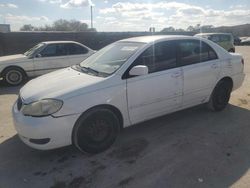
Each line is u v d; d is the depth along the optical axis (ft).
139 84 13.26
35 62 31.78
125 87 12.83
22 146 13.79
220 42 60.75
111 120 12.83
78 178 10.92
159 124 16.05
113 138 13.08
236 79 18.26
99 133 12.57
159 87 14.03
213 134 14.60
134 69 12.66
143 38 15.38
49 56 32.58
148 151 12.85
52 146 11.55
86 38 61.62
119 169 11.43
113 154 12.67
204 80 16.19
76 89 11.80
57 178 10.96
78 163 12.01
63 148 13.37
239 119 16.72
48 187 10.43
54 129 11.32
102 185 10.41
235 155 12.32
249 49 91.25
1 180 10.94
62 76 13.80
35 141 11.48
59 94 11.54
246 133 14.67
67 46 33.71
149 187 10.18
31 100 11.74
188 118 16.90
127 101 13.02
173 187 10.12
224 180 10.49
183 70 15.02
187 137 14.26
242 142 13.61
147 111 13.96
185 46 15.40
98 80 12.42
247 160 11.87
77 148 12.85
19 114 11.93
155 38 14.87
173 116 17.28
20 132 11.79
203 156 12.26
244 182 10.36
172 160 12.00
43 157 12.62
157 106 14.29
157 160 12.03
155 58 14.10
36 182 10.76
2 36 50.93
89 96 11.88
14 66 30.94
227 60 17.44
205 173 10.96
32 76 32.24
